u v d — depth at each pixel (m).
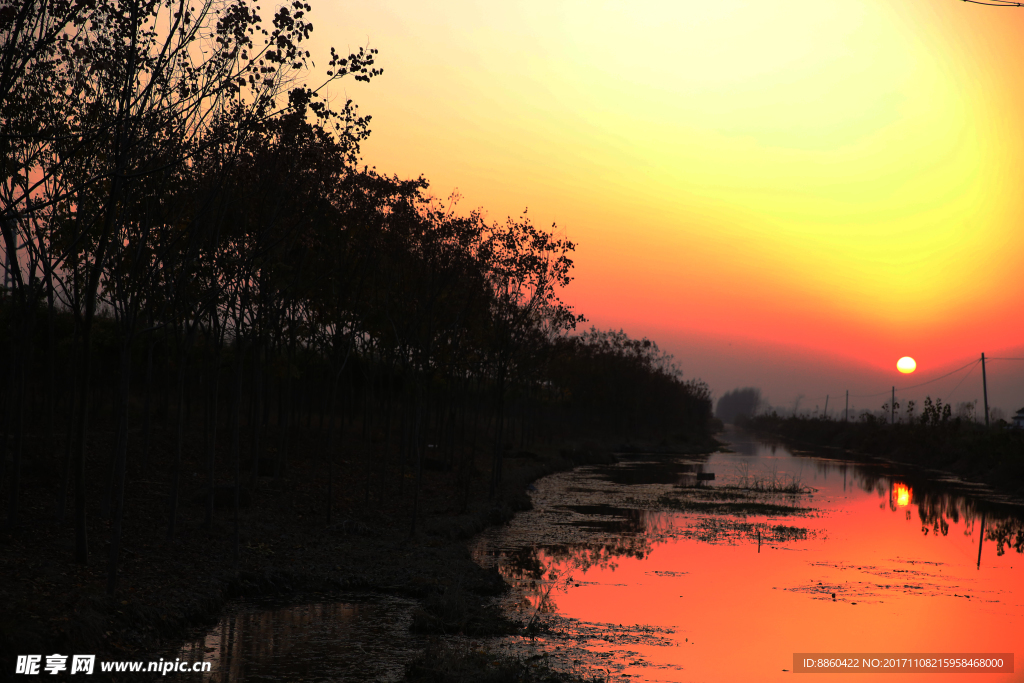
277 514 24.42
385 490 32.03
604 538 28.42
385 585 18.61
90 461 25.09
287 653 13.52
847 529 33.03
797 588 21.05
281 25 13.75
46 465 22.72
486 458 52.34
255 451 25.97
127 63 13.54
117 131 12.98
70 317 32.03
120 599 13.84
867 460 88.19
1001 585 22.00
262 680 12.09
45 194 14.90
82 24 13.52
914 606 19.28
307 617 15.98
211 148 15.55
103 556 16.61
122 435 14.01
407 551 22.09
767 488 49.81
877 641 16.12
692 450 98.12
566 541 27.50
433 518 28.02
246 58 14.02
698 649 15.18
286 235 17.61
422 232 25.61
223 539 20.23
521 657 14.01
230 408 35.28
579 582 20.95
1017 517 38.16
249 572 17.95
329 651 13.74
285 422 31.94
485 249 28.88
